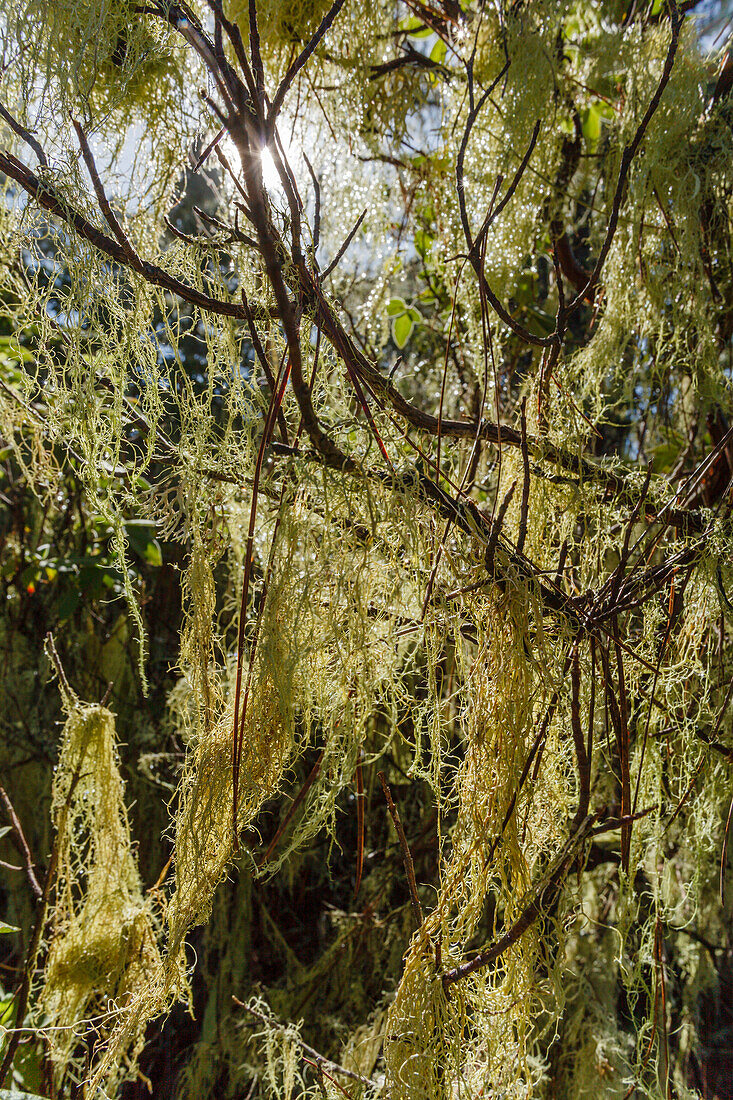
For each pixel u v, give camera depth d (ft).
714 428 3.76
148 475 3.68
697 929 4.10
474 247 2.23
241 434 2.50
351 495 2.32
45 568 5.30
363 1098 2.91
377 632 2.49
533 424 2.94
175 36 2.45
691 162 3.38
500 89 3.51
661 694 3.06
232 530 3.11
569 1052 3.84
